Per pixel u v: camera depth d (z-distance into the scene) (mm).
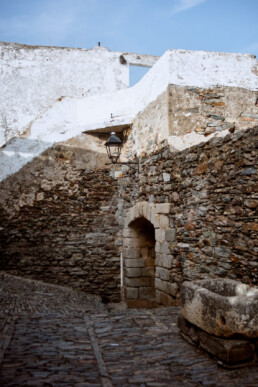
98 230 8430
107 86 10508
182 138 6293
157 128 6742
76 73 10367
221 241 4914
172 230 6141
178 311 4707
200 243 5391
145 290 7910
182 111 6344
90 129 8391
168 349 3357
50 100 10180
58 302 6031
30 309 4996
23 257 8219
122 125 8102
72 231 8344
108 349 3359
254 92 6754
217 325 3020
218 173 5016
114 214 8555
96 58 10508
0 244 8227
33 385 2633
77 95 10320
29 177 8352
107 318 4402
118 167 8664
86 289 8242
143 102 7469
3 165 8320
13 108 10008
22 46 10164
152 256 8086
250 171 4406
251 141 4406
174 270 6074
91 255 8359
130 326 4059
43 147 8422
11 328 3906
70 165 8461
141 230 8023
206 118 6465
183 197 5875
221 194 4945
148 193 7055
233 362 2918
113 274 8391
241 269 4512
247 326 2955
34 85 10141
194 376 2816
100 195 8531
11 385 2621
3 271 8102
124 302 8141
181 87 6379
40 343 3486
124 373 2865
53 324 4125
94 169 8562
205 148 5328
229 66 6684
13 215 8281
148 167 7094
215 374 2844
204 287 3668
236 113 6617
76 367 2963
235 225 4648
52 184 8383
